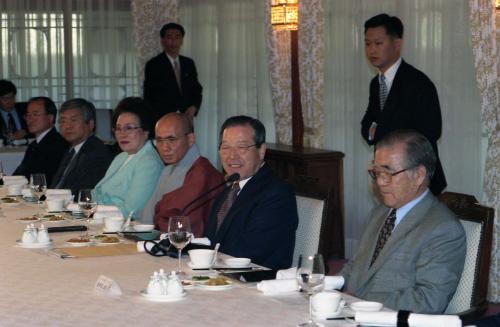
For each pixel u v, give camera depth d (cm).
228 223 362
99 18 966
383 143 310
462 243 297
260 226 350
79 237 366
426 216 305
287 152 667
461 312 300
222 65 877
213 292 276
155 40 859
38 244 354
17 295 275
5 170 747
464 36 608
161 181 449
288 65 716
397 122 514
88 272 307
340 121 709
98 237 369
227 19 868
